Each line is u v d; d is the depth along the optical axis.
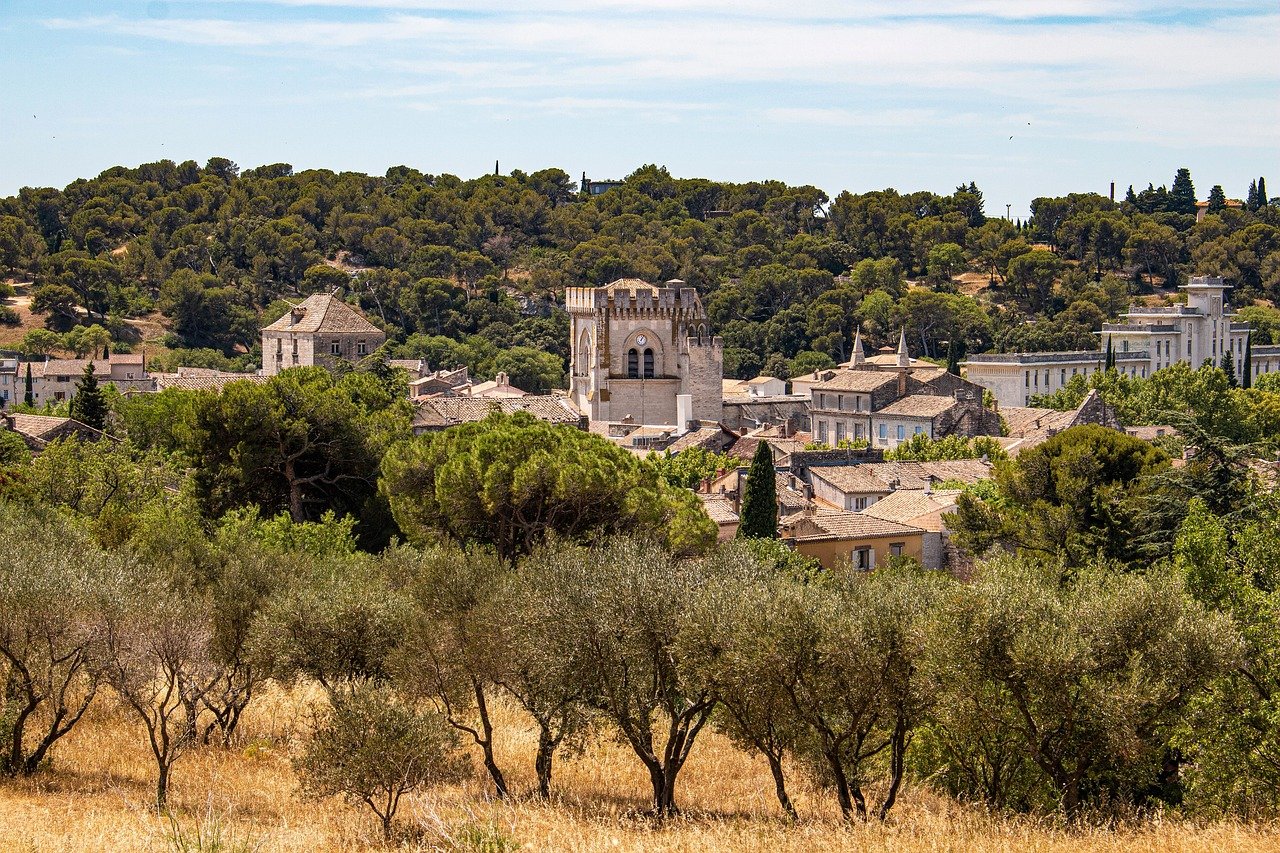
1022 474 137.12
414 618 75.25
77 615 70.94
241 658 81.00
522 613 70.69
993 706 67.56
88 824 63.59
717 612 68.62
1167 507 117.31
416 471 120.56
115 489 135.75
